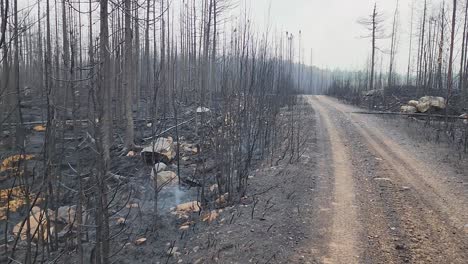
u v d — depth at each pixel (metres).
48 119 5.03
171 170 11.86
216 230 7.16
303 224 7.18
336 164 11.73
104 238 5.05
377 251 6.10
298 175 10.42
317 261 5.82
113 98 21.03
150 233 7.44
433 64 30.33
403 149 13.80
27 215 4.57
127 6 8.66
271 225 7.04
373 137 16.48
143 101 27.66
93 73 4.68
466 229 6.75
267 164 11.80
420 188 9.16
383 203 8.23
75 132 6.13
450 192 8.77
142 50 26.88
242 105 12.84
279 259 5.89
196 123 17.08
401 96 32.09
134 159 12.93
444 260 5.76
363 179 10.07
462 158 12.14
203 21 22.53
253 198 8.56
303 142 15.12
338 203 8.27
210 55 22.53
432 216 7.41
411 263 5.71
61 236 7.29
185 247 6.75
